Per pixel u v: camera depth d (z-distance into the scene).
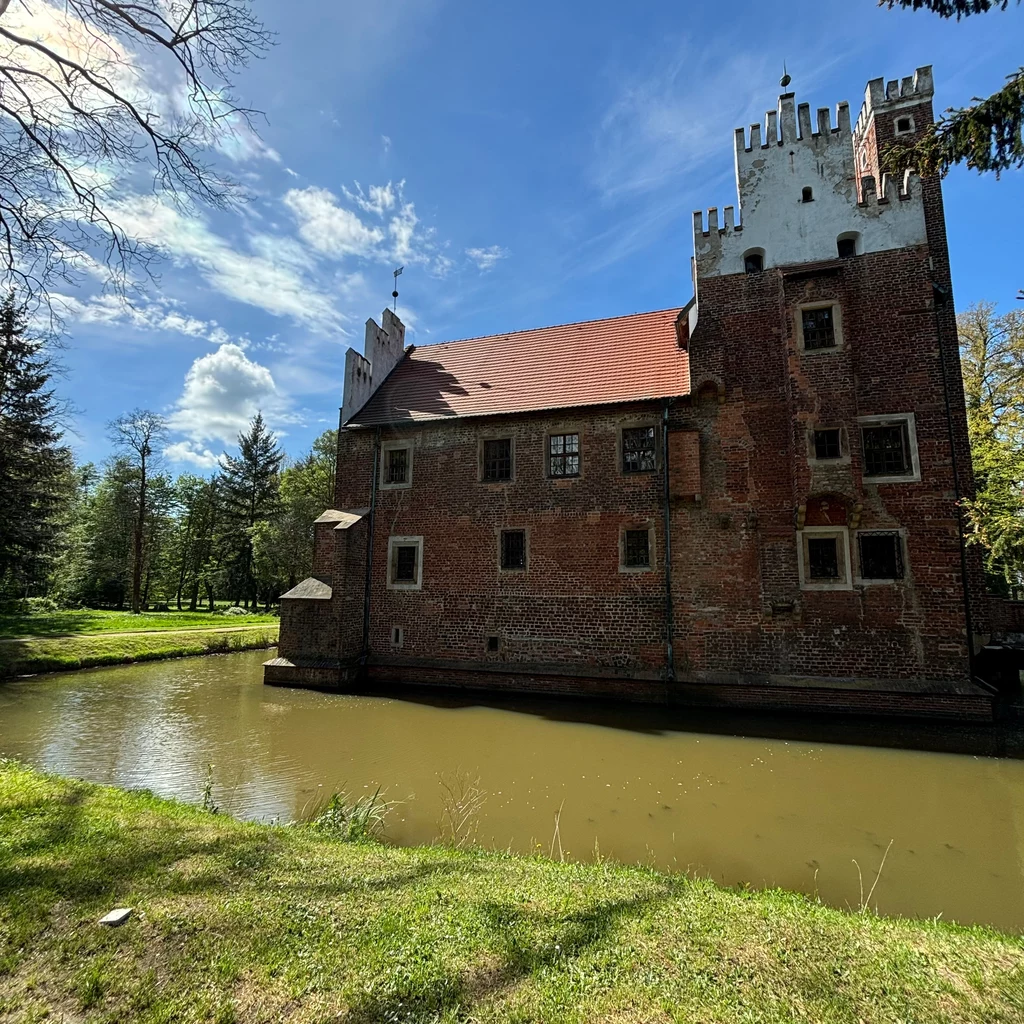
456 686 16.84
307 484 47.44
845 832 7.45
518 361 20.64
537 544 16.91
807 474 14.22
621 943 3.73
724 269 15.94
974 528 13.05
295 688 16.70
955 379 14.79
